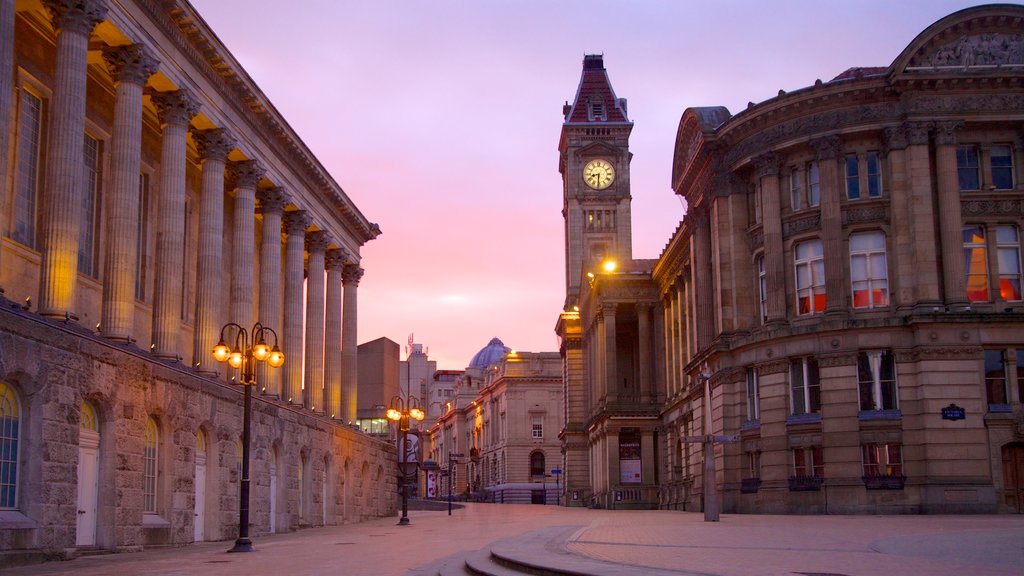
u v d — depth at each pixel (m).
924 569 17.41
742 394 55.91
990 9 51.03
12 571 22.86
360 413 96.69
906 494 48.38
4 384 26.06
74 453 28.45
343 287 70.94
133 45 35.25
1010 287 50.88
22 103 34.81
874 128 51.69
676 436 79.56
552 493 155.38
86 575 21.25
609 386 89.81
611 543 26.16
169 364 36.56
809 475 50.94
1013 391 48.72
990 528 31.91
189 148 47.06
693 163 62.44
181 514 36.22
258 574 21.14
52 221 30.28
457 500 178.00
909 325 49.56
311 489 55.91
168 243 38.47
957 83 50.75
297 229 57.34
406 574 21.11
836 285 51.44
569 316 115.56
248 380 31.84
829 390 50.59
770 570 17.28
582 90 146.25
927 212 50.47
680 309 78.50
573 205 139.62
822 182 52.50
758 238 56.38
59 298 29.98
